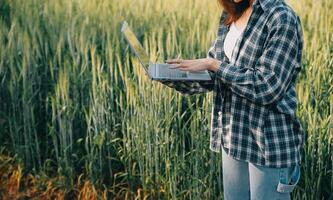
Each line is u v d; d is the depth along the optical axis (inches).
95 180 112.9
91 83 113.3
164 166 108.1
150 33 115.2
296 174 74.2
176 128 104.8
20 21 120.0
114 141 110.3
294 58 67.0
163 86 103.1
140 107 106.4
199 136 103.9
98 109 109.6
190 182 106.3
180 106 103.8
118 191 113.3
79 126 115.6
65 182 114.5
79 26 117.1
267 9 67.1
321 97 100.5
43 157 119.3
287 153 70.9
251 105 70.1
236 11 71.8
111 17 116.7
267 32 67.1
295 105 71.3
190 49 110.7
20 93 119.3
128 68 106.5
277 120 70.1
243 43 69.0
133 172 110.0
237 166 76.2
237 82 66.9
